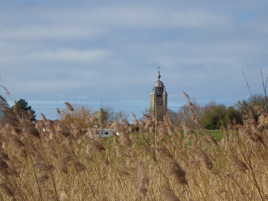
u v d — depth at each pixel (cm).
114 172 1359
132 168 1291
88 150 1446
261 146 1274
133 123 1520
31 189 1227
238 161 1159
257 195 1151
